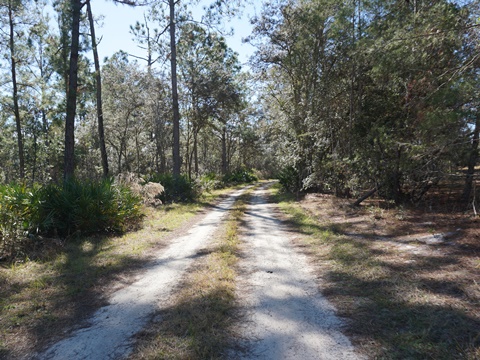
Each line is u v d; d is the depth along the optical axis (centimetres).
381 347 299
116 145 3203
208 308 389
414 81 858
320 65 1461
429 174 826
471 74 674
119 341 326
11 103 2206
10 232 639
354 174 1112
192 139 4066
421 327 327
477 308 354
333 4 1259
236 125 4109
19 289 477
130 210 942
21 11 1842
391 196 1060
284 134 1727
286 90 2102
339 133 1305
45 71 2283
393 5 1030
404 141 885
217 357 290
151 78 2523
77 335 341
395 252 587
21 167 2114
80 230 808
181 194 1741
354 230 809
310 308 394
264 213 1256
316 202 1389
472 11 661
